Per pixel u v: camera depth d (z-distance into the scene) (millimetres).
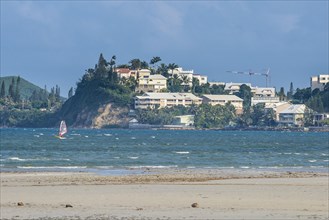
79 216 60969
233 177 112188
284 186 93312
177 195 80875
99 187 90438
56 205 70750
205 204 72375
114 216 61094
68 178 106750
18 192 83438
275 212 65125
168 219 59375
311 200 76438
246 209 67812
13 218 59656
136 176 112125
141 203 73062
